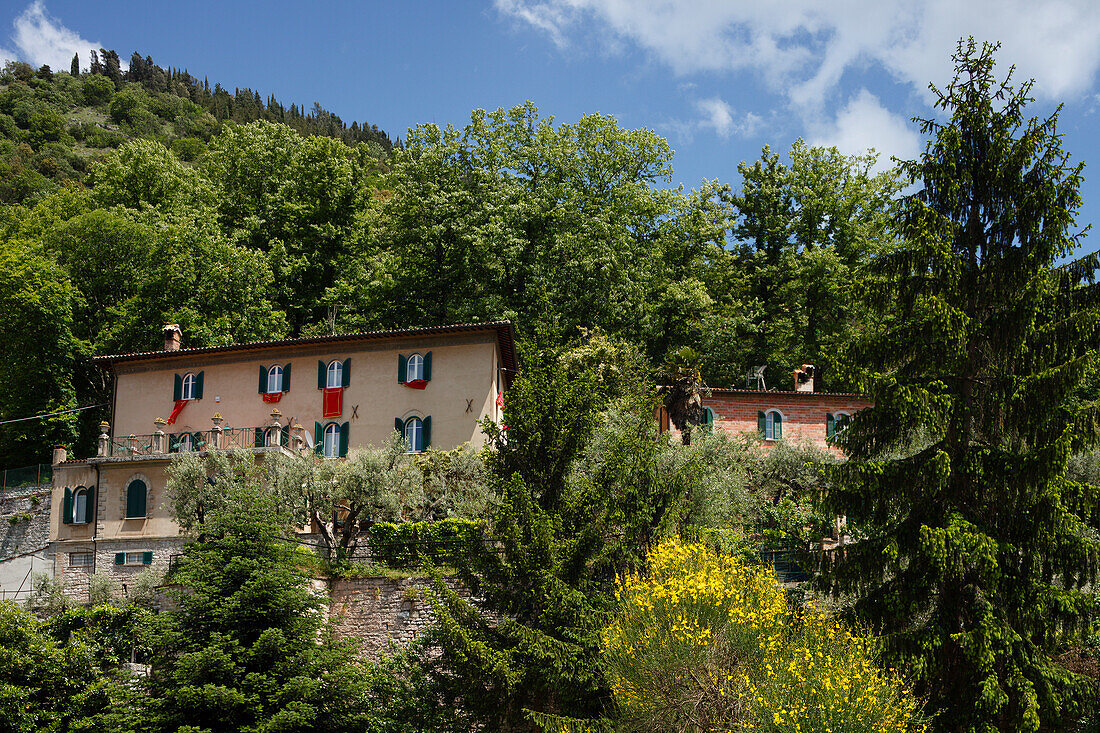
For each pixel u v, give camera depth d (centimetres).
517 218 4975
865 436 1983
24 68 19750
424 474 3197
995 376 1922
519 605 2022
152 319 4703
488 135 5334
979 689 1756
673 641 1631
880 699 1600
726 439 3234
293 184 5600
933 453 1914
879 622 1875
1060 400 1803
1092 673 1942
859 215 5325
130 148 5778
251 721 2061
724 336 4919
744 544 2620
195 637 2181
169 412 3822
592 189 5319
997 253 1980
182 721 2031
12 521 3728
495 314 4725
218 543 2272
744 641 1628
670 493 2184
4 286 4538
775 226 5388
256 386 3778
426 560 2105
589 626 1923
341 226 5700
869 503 1938
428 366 3659
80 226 4884
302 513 2936
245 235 5394
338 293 5225
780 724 1488
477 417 3578
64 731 2212
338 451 3634
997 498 1866
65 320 4575
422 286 5122
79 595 3262
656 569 1827
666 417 3803
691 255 5397
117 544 3359
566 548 2030
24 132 15638
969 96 2066
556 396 2195
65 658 2284
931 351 1972
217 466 3100
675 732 1565
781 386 4997
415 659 2122
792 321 5062
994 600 1820
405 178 5281
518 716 1934
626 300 4878
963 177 2014
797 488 3212
